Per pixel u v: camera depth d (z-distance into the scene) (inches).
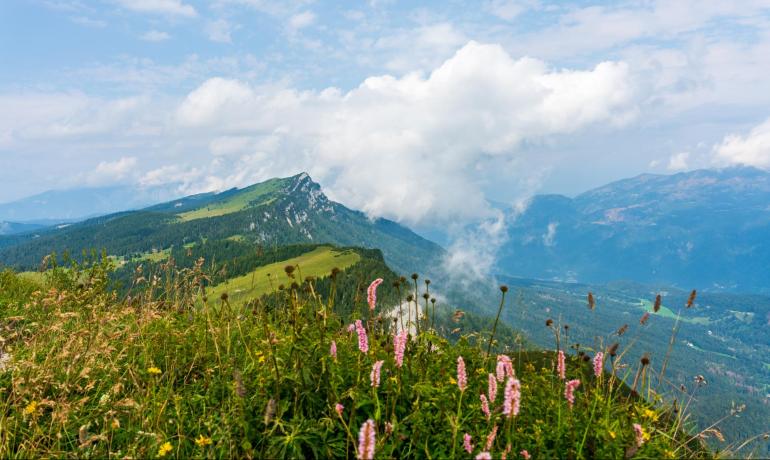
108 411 222.5
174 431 220.8
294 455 191.5
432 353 270.5
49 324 322.7
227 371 265.6
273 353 229.3
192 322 339.9
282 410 207.3
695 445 232.5
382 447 187.0
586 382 251.9
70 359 262.1
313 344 238.8
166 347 298.4
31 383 236.5
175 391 258.1
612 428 214.7
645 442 212.1
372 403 211.3
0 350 306.2
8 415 238.8
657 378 241.3
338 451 197.5
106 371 267.1
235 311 323.6
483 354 286.7
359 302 277.9
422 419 209.6
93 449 209.5
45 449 208.2
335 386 219.8
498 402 230.1
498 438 204.7
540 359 315.0
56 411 215.8
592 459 201.2
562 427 215.6
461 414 212.4
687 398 237.5
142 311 327.3
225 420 208.7
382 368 232.4
